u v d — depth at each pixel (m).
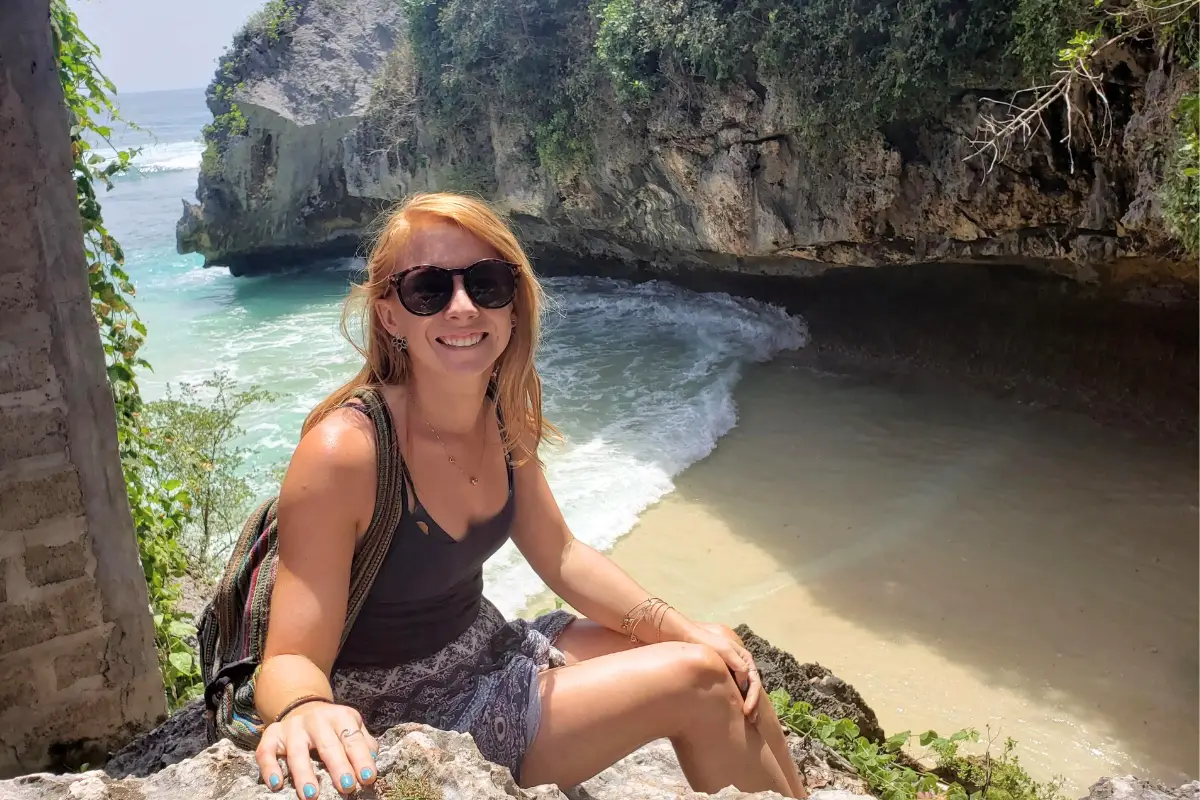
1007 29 11.30
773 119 14.83
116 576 3.41
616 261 21.33
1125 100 11.30
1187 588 9.06
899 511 10.93
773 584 9.55
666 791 2.23
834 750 4.46
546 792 1.75
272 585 2.02
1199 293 12.20
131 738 3.56
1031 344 14.47
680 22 15.15
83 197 4.19
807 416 13.97
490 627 2.29
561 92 18.48
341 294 23.83
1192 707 7.48
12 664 3.28
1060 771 6.91
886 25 12.52
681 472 12.13
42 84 3.01
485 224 2.04
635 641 2.36
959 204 13.65
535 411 2.36
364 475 1.94
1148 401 13.13
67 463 3.25
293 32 25.89
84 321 3.21
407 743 1.67
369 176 24.55
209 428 8.55
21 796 1.71
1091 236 12.59
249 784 1.63
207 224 26.25
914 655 8.35
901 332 16.14
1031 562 9.72
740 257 18.16
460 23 19.62
